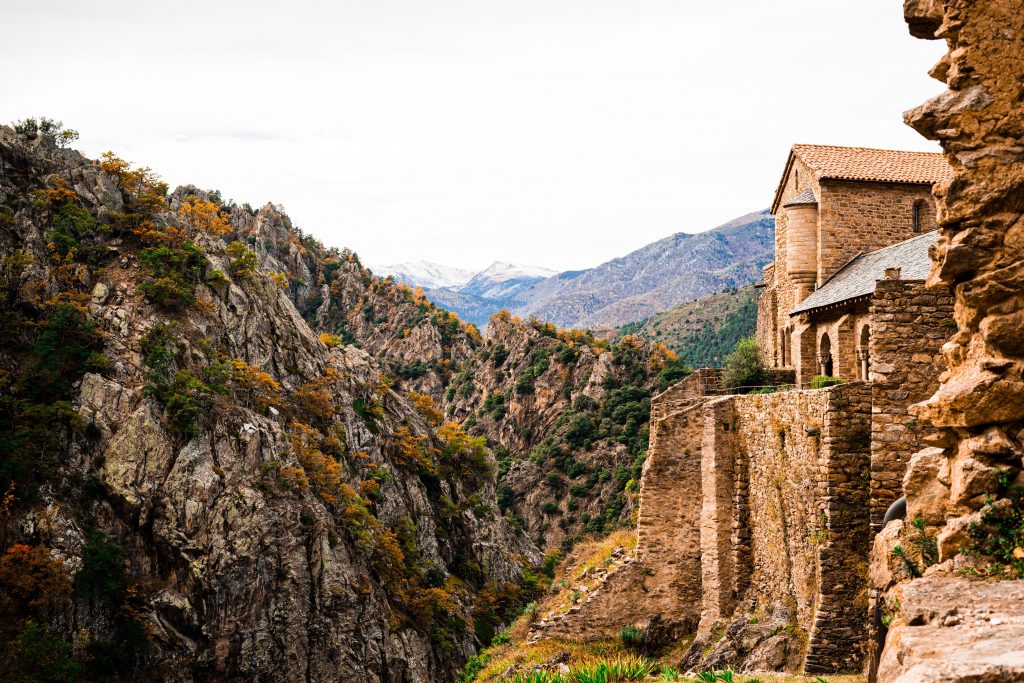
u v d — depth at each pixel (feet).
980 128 31.37
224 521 267.39
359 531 298.15
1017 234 30.89
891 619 36.09
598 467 504.02
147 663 243.60
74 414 273.33
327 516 290.76
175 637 249.34
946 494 36.86
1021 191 30.76
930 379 54.95
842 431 61.31
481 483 441.27
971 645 22.66
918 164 123.75
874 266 103.71
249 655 255.09
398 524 340.18
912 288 55.42
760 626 68.39
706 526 79.82
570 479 504.43
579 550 112.57
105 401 281.33
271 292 384.06
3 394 274.16
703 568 79.66
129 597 249.96
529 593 381.40
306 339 388.98
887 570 38.04
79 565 246.27
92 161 377.30
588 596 82.99
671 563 82.53
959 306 32.89
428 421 474.08
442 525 382.42
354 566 290.35
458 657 306.76
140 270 325.21
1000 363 30.86
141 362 295.48
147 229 344.90
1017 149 30.91
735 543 77.82
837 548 60.18
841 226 116.88
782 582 69.62
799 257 119.24
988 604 25.90
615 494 478.59
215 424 286.25
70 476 264.93
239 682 252.62
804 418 66.03
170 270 329.93
